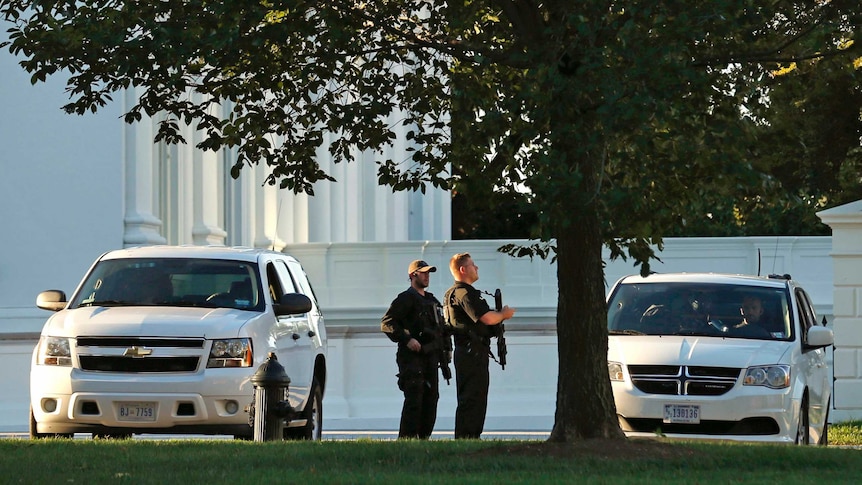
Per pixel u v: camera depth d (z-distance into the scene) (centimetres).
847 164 12275
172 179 10988
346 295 14762
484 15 4616
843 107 12088
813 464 4216
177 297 5472
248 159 4859
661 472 3931
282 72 4547
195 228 11350
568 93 3553
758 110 4378
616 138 3772
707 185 3991
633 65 3538
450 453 4381
